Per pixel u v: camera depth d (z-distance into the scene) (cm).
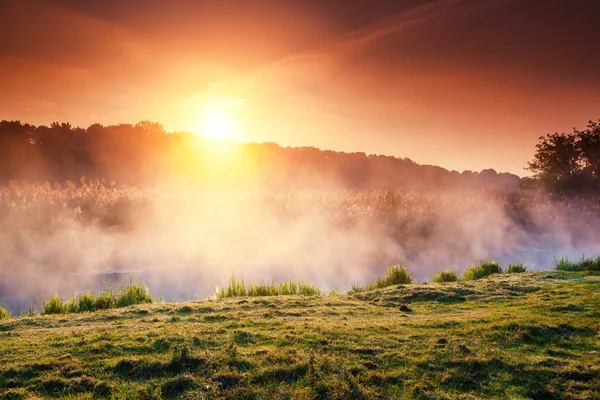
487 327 861
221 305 1129
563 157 3850
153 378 669
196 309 1087
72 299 1276
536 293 1173
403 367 693
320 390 623
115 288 1817
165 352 757
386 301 1185
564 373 667
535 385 636
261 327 899
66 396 622
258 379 658
